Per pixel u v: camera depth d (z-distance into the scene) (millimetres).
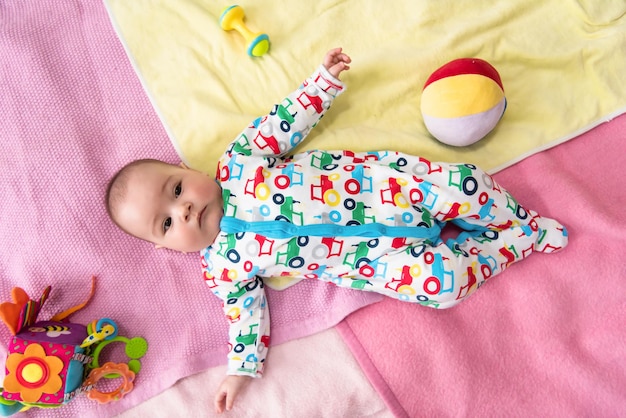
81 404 1365
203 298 1418
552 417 1265
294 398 1340
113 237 1413
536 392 1286
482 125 1284
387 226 1236
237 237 1263
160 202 1227
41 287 1407
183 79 1454
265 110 1446
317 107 1332
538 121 1432
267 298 1410
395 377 1324
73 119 1432
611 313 1293
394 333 1354
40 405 1263
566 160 1427
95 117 1442
